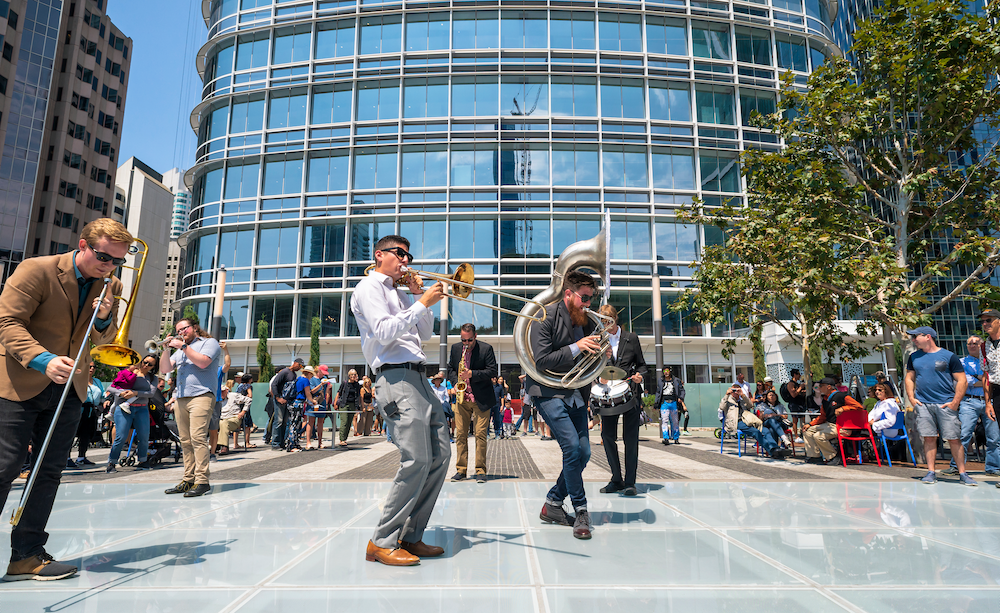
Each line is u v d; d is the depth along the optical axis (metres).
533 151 25.97
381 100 26.53
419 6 27.03
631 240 25.42
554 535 3.39
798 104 11.57
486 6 26.83
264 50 27.56
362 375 24.98
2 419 2.42
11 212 43.19
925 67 9.46
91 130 53.34
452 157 25.92
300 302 25.36
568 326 3.73
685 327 25.22
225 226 26.30
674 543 3.17
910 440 8.59
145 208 65.25
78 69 51.66
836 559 2.81
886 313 9.07
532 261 24.92
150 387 8.01
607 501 4.72
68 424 2.68
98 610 2.09
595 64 26.67
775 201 11.34
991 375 6.55
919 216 11.45
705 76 27.02
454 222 25.42
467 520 3.88
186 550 3.01
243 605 2.14
